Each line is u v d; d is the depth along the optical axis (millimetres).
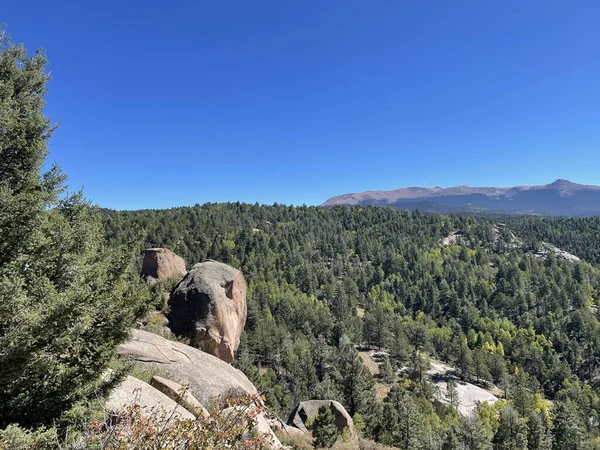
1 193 6680
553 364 86062
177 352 12383
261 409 5117
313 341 75500
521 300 114438
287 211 186125
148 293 8234
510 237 192500
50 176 9945
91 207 10438
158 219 123562
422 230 183250
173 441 4379
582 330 99000
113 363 7105
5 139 8609
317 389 40594
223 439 4469
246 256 118062
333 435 15586
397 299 119625
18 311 5422
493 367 80875
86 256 8984
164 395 8641
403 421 34719
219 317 17609
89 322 6230
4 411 5531
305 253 140750
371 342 90312
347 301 104625
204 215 142750
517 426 41125
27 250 7000
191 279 19047
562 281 128875
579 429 42188
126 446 4246
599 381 87812
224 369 13141
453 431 34469
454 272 131125
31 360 5344
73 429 5301
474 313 107062
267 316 87188
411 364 71875
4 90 9242
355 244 162000
